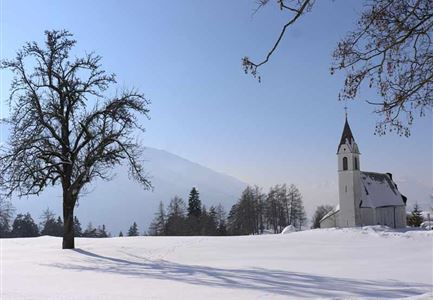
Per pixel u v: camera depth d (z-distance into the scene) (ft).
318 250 97.66
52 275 65.10
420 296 39.17
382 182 322.55
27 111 102.63
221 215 438.81
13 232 351.46
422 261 78.33
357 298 43.29
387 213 313.53
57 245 120.78
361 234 127.34
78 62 109.09
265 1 26.45
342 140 302.66
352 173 297.33
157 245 112.68
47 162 104.47
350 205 296.10
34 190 103.91
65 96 107.34
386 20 27.61
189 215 378.12
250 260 83.30
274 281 56.34
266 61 28.19
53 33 106.73
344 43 28.89
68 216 109.50
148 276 62.75
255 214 419.13
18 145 100.27
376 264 74.69
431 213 386.11
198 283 55.06
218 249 102.37
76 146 107.34
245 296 45.29
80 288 51.47
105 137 104.37
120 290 49.73
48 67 106.01
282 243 112.06
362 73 29.04
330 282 55.21
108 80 109.50
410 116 29.71
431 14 26.61
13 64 102.58
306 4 25.98
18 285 54.39
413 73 28.66
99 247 110.22
